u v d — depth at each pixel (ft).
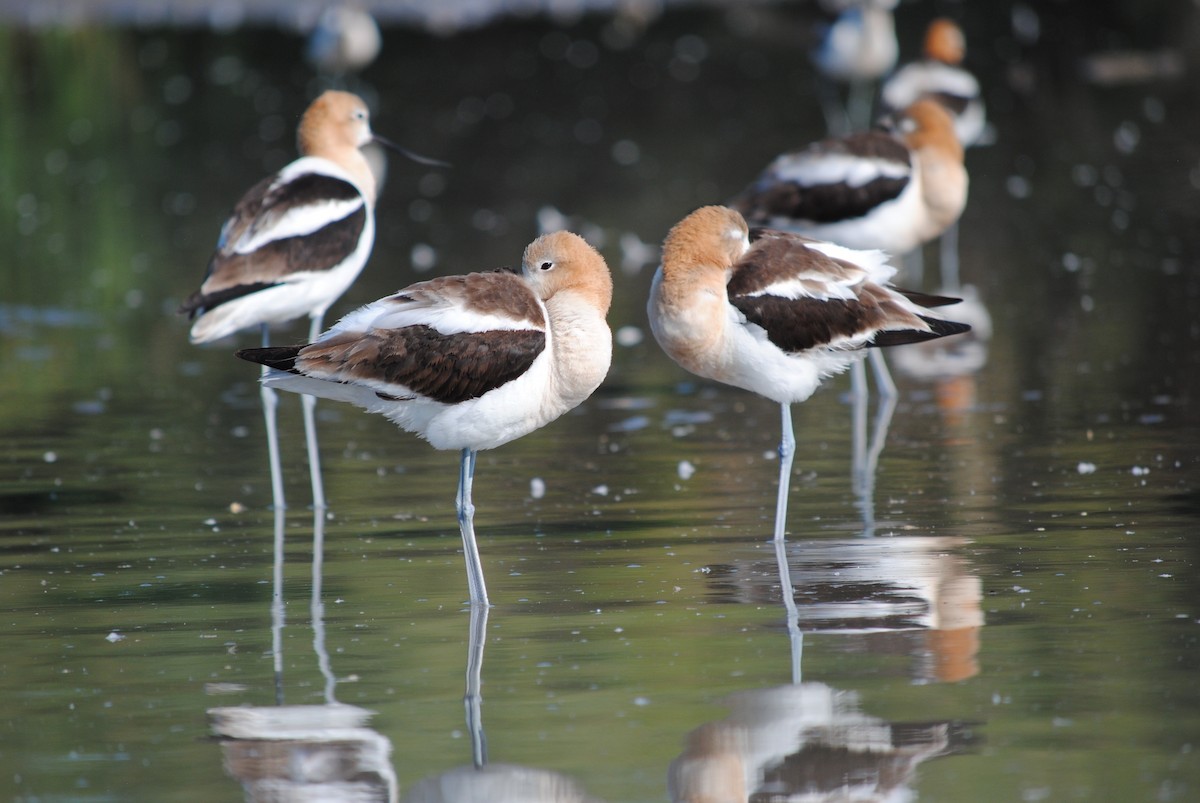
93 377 55.77
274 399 40.22
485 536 35.94
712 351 35.22
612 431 46.75
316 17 132.26
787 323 35.04
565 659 27.14
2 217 85.46
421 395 31.24
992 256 70.79
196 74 122.42
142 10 139.54
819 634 28.04
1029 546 33.24
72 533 36.99
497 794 21.89
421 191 88.69
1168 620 28.07
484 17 140.87
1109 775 21.83
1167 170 87.15
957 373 52.75
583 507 38.24
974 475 39.88
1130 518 35.17
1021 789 21.50
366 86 117.70
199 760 23.27
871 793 21.61
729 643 27.66
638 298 64.80
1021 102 107.04
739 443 44.73
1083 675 25.53
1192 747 22.68
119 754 23.56
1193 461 40.22
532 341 31.24
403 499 39.81
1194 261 68.08
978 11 137.80
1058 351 54.70
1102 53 120.78
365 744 23.72
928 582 30.99
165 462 44.32
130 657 27.94
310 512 38.78
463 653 27.66
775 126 102.83
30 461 44.47
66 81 120.57
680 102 111.45
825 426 46.42
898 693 25.04
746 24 139.85
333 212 43.01
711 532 35.50
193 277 71.51
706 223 35.01
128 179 93.81
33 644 28.78
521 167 93.20
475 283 31.71
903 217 53.93
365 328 31.27
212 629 29.48
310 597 31.48
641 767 22.65
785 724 23.94
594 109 109.81
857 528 35.35
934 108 54.95
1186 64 116.78
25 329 63.36
